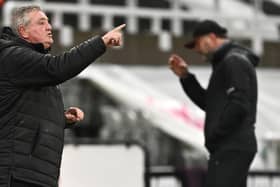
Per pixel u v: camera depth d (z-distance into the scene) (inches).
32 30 596.4
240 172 794.2
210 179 799.7
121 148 1045.2
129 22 1769.2
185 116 1485.0
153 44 1708.9
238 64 794.8
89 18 1740.9
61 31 1601.9
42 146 582.2
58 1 1831.9
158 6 1883.6
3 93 582.9
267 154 1504.7
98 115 1531.7
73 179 1024.2
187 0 1866.4
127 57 1686.8
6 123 582.2
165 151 1503.4
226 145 794.2
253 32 1824.6
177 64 853.2
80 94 1534.2
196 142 1434.5
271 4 2069.4
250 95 797.2
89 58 576.7
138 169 1050.7
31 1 1640.0
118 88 1540.4
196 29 834.2
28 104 583.8
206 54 832.9
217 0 1851.6
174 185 1213.7
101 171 1037.8
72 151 1024.9
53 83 580.1
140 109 1510.8
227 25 1818.4
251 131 802.8
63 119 606.2
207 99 816.3
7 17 1443.2
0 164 578.6
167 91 1584.6
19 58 579.2
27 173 576.7
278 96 1678.2
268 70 1800.0
